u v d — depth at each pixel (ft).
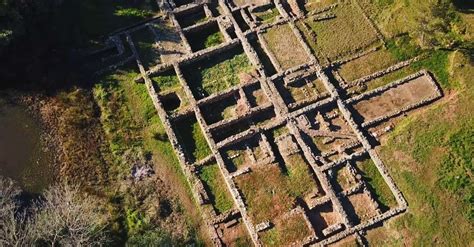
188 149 114.83
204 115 118.52
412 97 116.57
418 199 104.88
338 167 109.70
